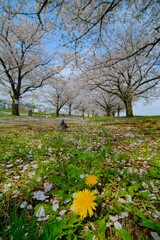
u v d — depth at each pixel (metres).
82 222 1.19
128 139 4.99
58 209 1.36
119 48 20.56
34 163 2.61
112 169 2.15
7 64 23.33
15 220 1.06
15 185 1.84
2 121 13.27
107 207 1.32
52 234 1.04
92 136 5.56
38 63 23.33
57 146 3.80
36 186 1.82
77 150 3.23
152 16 8.98
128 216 1.26
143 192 1.50
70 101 47.19
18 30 19.56
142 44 15.86
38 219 1.22
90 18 7.97
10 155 3.05
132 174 2.03
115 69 20.56
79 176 1.83
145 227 1.17
